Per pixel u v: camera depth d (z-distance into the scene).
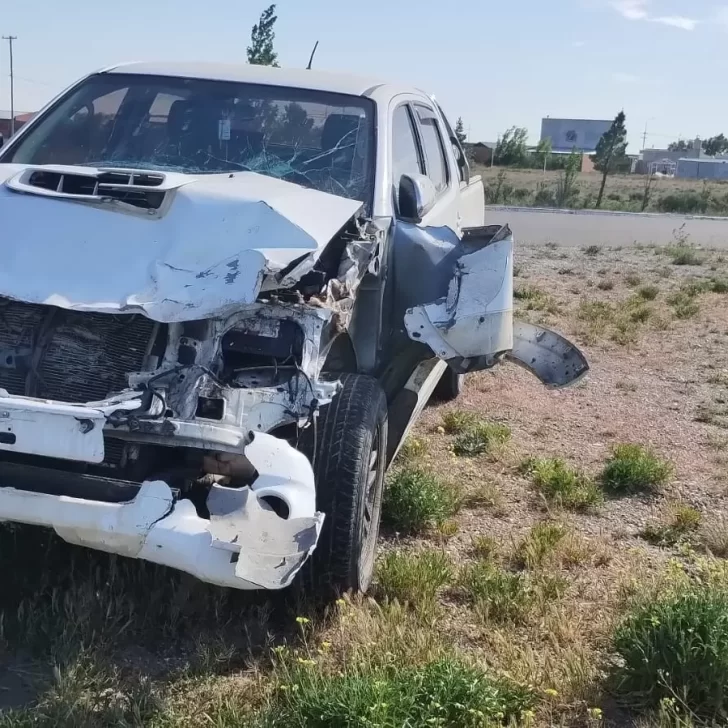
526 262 17.19
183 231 3.61
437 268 4.65
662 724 3.22
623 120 45.38
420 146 5.82
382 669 3.39
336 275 3.96
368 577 4.14
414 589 4.12
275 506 3.21
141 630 3.67
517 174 66.38
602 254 19.19
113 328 3.50
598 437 7.09
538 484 5.87
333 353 4.23
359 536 3.77
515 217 30.66
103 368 3.46
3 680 3.32
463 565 4.58
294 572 3.08
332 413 3.80
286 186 4.23
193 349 3.41
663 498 5.87
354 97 5.19
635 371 9.20
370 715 3.00
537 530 4.89
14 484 3.25
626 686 3.51
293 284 3.46
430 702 3.16
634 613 3.85
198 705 3.25
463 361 4.17
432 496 5.10
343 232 4.10
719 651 3.44
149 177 3.85
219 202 3.71
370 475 4.11
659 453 6.76
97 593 3.57
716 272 16.75
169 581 3.90
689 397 8.34
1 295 3.36
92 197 3.70
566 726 3.32
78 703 3.14
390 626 3.75
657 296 13.66
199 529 3.07
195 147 4.92
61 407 3.07
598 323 11.06
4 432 3.09
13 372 3.47
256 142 4.93
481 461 6.32
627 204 42.34
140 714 3.14
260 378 3.45
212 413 3.29
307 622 3.68
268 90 5.18
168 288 3.40
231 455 3.38
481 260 4.24
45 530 4.09
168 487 3.13
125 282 3.45
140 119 5.05
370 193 4.70
